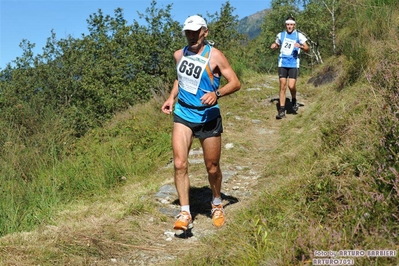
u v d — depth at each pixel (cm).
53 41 1625
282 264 322
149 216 505
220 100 1125
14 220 536
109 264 400
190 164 696
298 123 850
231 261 354
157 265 397
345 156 451
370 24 956
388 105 465
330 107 768
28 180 721
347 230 333
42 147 839
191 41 441
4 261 386
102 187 679
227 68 443
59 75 1558
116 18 1662
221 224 463
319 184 412
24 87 1538
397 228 319
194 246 428
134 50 1504
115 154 788
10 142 786
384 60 638
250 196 548
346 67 842
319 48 2016
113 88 1474
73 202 622
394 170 347
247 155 740
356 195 369
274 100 1101
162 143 823
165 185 614
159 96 1246
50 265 388
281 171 585
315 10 1953
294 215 396
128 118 1145
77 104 1504
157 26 1542
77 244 421
